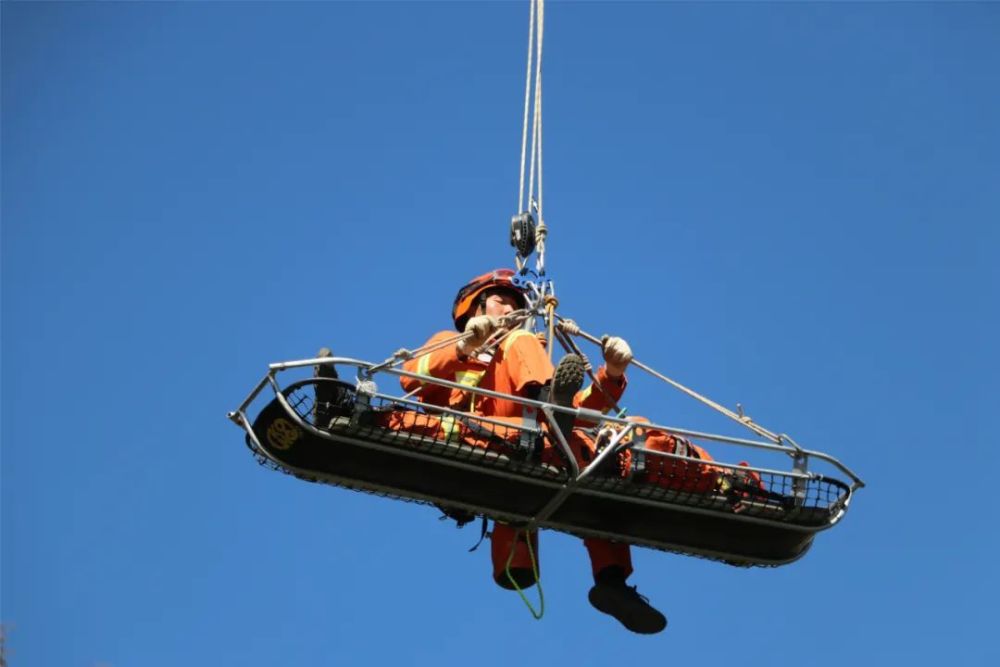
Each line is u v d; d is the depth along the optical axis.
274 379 16.47
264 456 17.02
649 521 17.70
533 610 18.05
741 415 17.81
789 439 17.22
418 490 17.11
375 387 16.39
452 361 17.94
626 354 17.88
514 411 17.62
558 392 16.81
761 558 18.05
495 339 18.02
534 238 19.67
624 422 16.84
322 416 16.53
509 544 18.41
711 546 17.92
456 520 18.03
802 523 17.50
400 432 16.58
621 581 18.45
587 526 17.64
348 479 17.02
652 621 18.30
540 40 20.61
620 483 16.94
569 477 16.83
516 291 19.67
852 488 17.36
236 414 16.88
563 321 18.39
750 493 17.33
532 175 20.02
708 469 17.30
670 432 16.75
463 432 16.70
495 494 17.19
